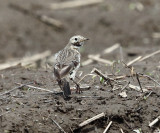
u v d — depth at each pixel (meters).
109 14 25.47
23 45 23.73
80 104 11.30
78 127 10.91
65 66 11.30
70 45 12.53
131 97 11.65
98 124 11.05
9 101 11.66
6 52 23.17
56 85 12.88
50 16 25.44
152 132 11.06
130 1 26.98
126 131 11.05
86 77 13.36
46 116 10.98
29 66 15.50
